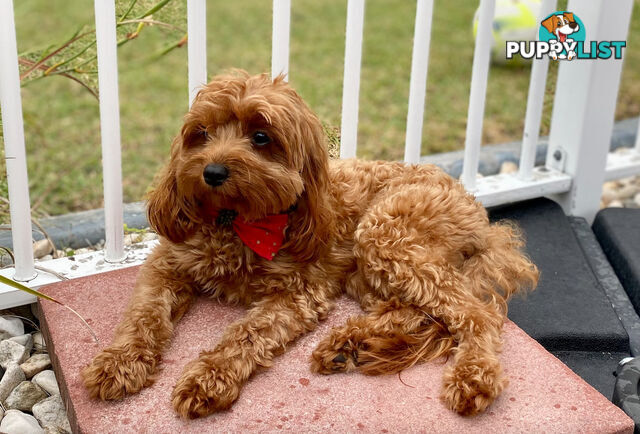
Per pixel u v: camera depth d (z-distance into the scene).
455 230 0.78
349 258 0.81
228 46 1.97
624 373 0.75
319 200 0.74
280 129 0.69
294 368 0.71
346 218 0.81
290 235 0.75
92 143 1.43
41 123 1.51
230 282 0.78
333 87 1.68
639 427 0.69
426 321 0.75
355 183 0.83
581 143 1.13
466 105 1.67
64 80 1.77
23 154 0.80
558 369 0.73
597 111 1.11
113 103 0.83
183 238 0.76
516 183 1.12
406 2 2.46
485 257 0.79
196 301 0.80
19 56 0.98
